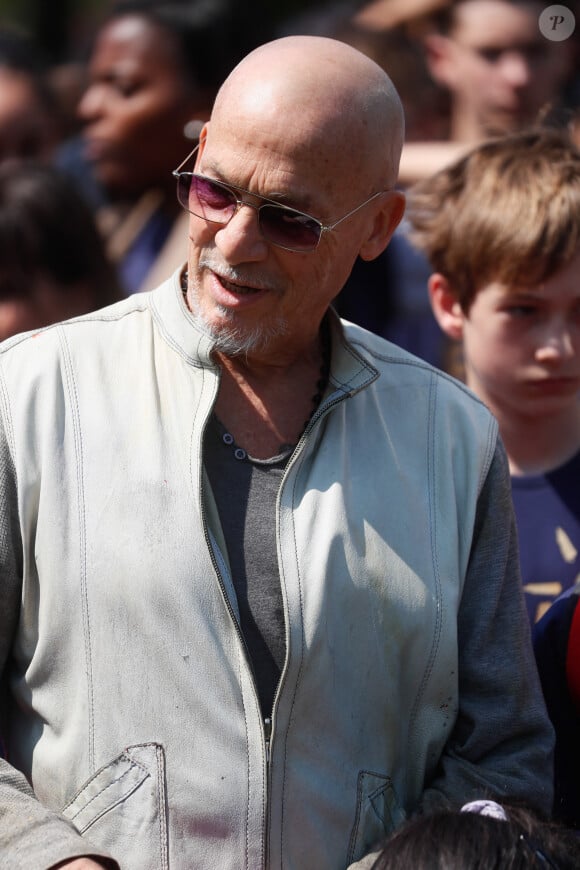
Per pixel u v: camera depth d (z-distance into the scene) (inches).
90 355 113.5
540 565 152.3
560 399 151.9
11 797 104.0
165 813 107.0
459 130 242.7
